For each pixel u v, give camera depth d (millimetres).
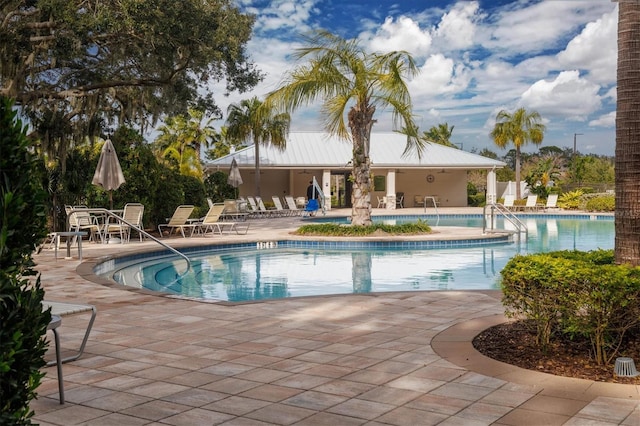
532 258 4379
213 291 9398
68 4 14164
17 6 15195
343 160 32438
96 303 6812
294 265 12258
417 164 32094
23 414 2055
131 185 16203
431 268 11680
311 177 34344
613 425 3070
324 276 10820
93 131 17000
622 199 4383
